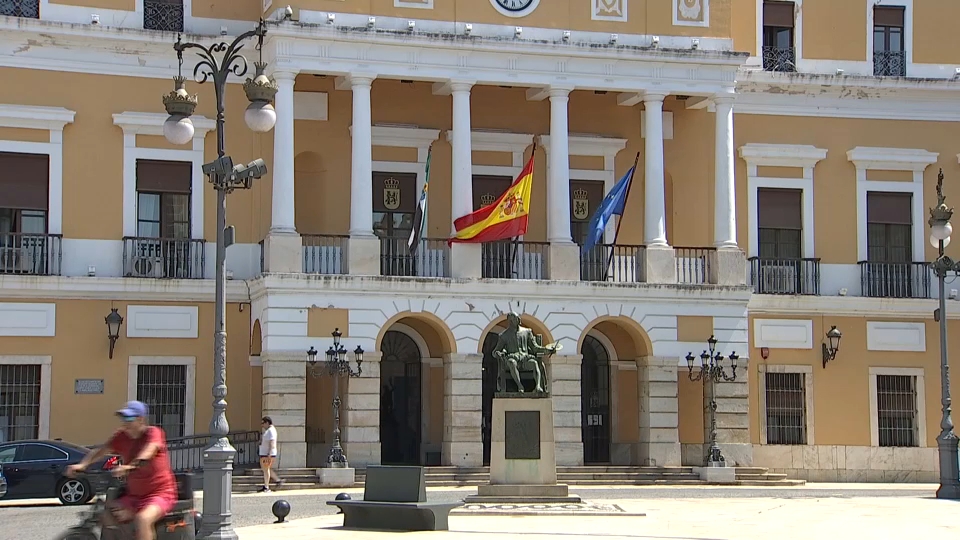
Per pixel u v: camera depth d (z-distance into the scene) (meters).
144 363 31.98
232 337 32.62
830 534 19.72
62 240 31.62
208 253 32.56
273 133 32.75
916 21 36.94
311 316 31.27
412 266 32.44
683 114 35.66
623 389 35.09
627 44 33.34
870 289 36.00
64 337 31.50
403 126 34.12
